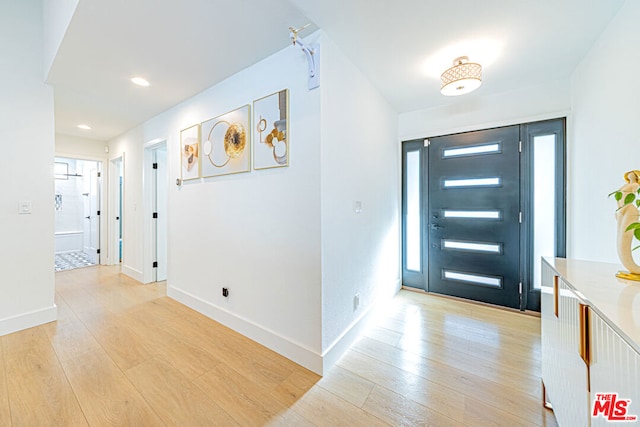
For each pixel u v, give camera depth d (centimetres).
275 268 191
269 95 194
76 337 209
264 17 156
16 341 202
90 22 159
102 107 296
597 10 150
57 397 142
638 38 134
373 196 248
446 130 292
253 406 138
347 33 171
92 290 325
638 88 135
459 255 292
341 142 191
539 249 249
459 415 132
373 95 247
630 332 63
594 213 183
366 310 229
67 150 414
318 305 167
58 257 541
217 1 143
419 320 240
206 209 251
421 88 254
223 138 230
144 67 212
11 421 126
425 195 312
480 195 277
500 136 265
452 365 173
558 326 113
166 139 307
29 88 231
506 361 177
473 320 240
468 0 142
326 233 171
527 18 156
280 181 188
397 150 320
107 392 147
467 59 201
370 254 240
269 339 194
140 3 144
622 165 150
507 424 126
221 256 236
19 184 226
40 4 237
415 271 324
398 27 165
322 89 167
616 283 99
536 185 249
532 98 246
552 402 119
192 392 148
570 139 226
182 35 173
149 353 187
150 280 355
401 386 153
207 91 248
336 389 151
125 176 398
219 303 238
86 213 560
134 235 379
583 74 200
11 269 221
